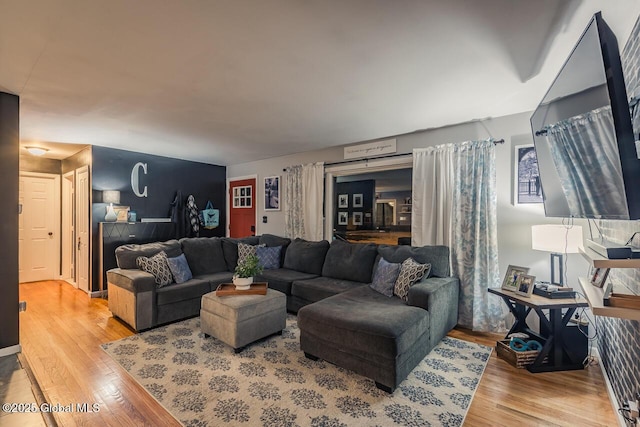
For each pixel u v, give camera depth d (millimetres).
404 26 1664
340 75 2244
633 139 1350
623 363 1842
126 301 3205
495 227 3141
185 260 3844
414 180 3684
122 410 1878
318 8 1508
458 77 2271
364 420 1808
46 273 5508
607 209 1576
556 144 2020
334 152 4609
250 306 2758
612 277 2135
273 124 3455
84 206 4680
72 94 2578
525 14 1562
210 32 1712
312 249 4160
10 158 2539
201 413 1854
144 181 5027
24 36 1729
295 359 2551
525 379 2268
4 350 2533
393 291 3031
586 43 1463
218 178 6203
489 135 3262
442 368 2418
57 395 2029
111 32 1702
